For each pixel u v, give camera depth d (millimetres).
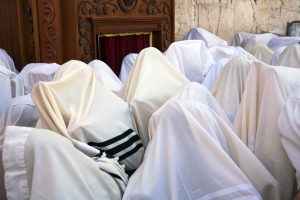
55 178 959
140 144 1538
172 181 1129
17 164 971
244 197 1092
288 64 3025
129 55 3863
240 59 2090
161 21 5121
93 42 4125
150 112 1771
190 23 5914
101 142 1373
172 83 2002
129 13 4602
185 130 1202
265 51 4109
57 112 1325
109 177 1154
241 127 1591
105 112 1477
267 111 1508
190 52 3277
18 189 975
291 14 7844
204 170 1145
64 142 1035
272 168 1395
